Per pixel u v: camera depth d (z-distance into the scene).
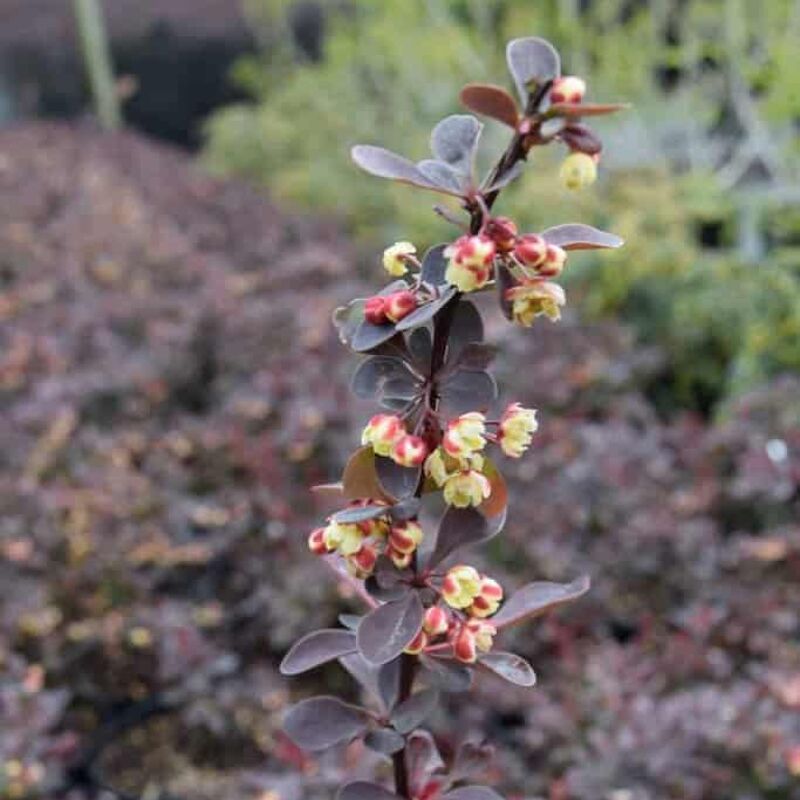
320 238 5.57
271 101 8.27
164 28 9.81
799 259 4.00
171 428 3.63
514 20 6.12
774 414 3.22
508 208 4.93
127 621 2.69
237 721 2.63
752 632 2.56
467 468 0.90
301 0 9.33
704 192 4.72
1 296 4.32
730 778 2.04
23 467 3.06
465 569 0.92
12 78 9.55
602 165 5.21
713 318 4.17
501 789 2.12
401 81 6.79
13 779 2.08
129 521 2.93
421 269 0.90
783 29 5.10
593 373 3.71
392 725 1.04
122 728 2.75
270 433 3.32
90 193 5.73
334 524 0.92
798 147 4.61
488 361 0.92
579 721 2.25
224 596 3.09
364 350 0.88
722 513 3.16
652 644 2.62
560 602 1.00
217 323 4.09
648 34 5.90
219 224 5.77
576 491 2.99
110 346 3.90
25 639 2.59
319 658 1.03
